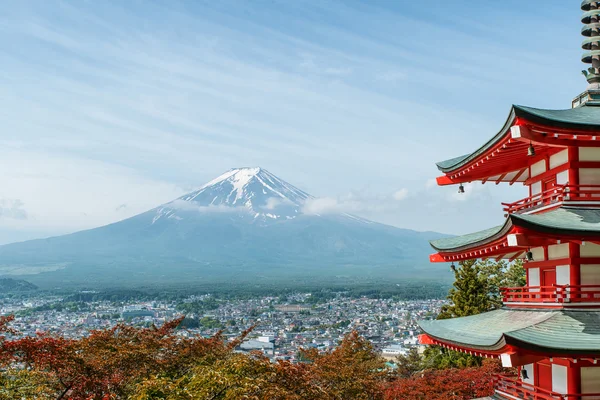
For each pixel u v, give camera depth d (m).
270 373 24.23
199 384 22.06
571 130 18.95
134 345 32.69
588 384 19.59
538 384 21.61
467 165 23.73
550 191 21.00
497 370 41.31
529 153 19.33
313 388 25.52
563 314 19.48
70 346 26.50
